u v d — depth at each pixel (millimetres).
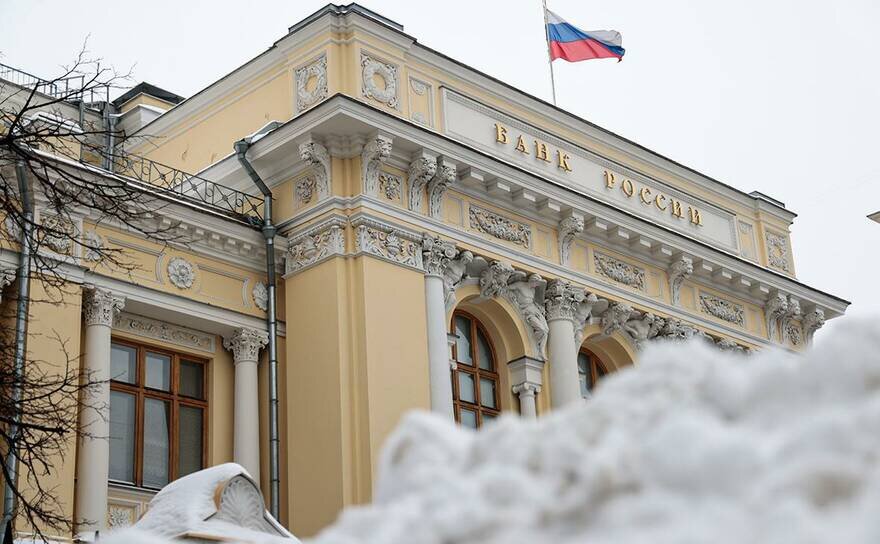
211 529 8633
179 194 22844
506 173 24734
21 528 18703
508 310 25391
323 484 21812
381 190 23312
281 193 23984
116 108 29672
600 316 27312
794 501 1879
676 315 28453
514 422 2434
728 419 2232
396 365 22516
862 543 1745
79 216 20938
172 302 22125
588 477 2146
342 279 22688
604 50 29391
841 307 32500
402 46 24422
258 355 23266
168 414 22281
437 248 23703
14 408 14734
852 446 1934
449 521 2189
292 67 24359
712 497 2012
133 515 21109
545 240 26016
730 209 31219
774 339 31062
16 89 25641
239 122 25438
